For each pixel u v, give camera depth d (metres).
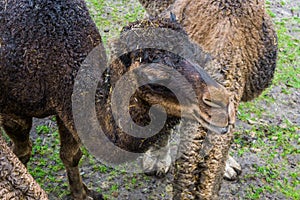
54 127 5.31
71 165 4.24
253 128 5.45
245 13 4.12
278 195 4.73
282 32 7.19
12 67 3.79
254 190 4.76
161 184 4.75
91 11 7.31
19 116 4.07
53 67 3.70
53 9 3.77
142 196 4.63
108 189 4.67
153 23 3.19
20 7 3.85
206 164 3.54
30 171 4.79
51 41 3.72
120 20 7.16
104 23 7.05
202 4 4.11
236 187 4.77
